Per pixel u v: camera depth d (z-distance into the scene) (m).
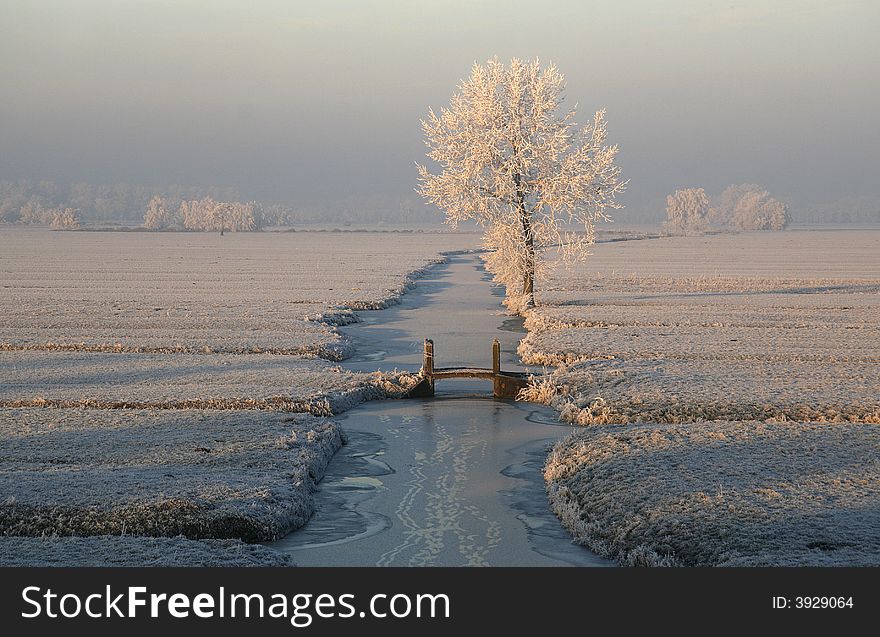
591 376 35.56
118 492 20.14
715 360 40.38
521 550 18.33
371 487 23.00
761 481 20.70
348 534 19.41
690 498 19.45
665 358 40.81
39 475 21.61
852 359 40.66
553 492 21.88
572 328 51.03
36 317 56.62
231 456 23.84
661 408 29.58
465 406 33.03
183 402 30.84
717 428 26.48
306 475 22.67
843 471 21.56
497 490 22.67
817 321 54.97
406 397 34.69
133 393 32.41
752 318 56.22
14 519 18.59
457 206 63.62
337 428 28.08
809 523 17.80
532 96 63.53
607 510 19.69
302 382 35.00
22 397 31.58
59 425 27.34
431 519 20.41
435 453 26.30
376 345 48.00
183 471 22.30
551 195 62.44
